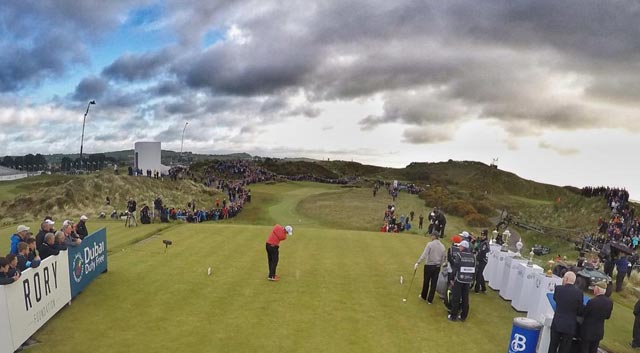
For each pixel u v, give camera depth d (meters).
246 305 12.05
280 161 153.00
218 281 14.31
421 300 13.07
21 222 33.38
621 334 11.52
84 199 44.06
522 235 43.88
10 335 8.53
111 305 11.71
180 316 11.05
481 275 14.19
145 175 57.97
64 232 12.28
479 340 10.23
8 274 8.47
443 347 9.76
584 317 8.59
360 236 25.03
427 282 12.88
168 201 48.75
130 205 28.11
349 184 95.00
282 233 14.45
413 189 75.31
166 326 10.37
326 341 9.81
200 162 117.81
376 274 16.05
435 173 181.00
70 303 11.74
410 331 10.62
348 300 12.82
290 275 15.43
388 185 87.75
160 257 17.70
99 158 164.38
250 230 25.59
